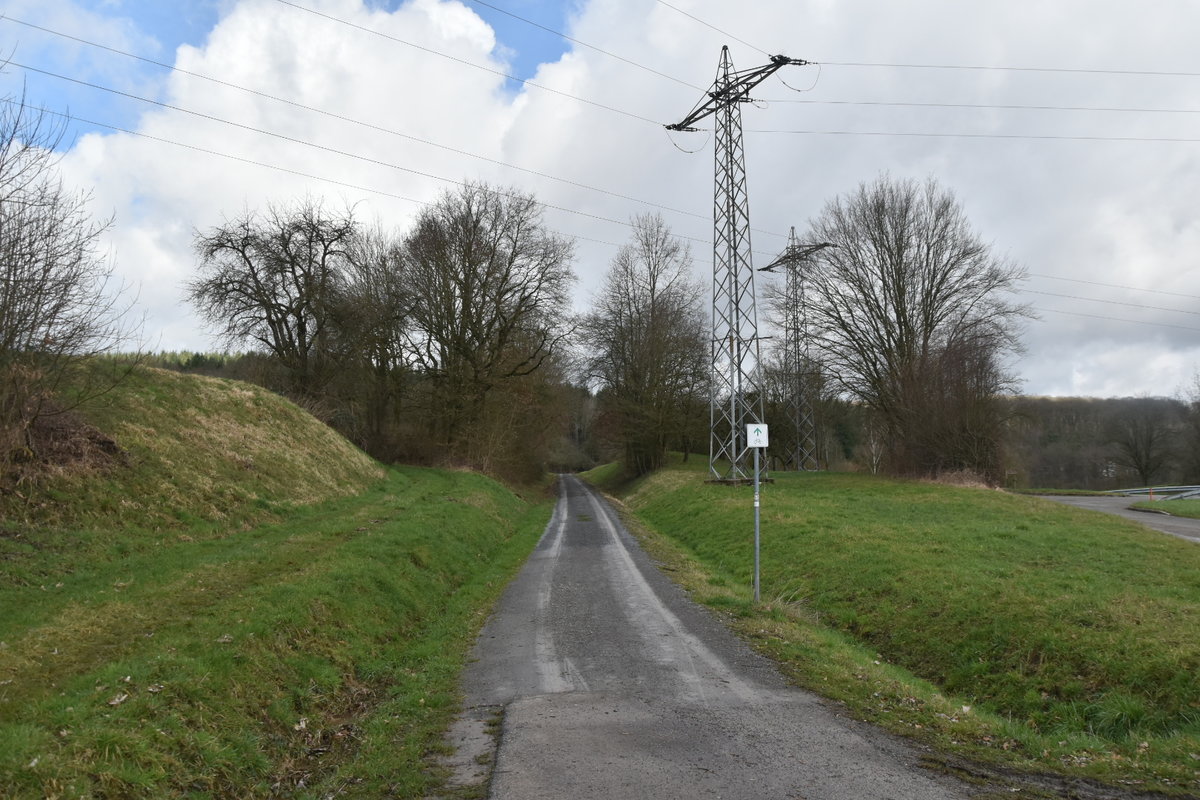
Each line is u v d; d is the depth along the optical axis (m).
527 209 42.69
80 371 14.34
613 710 7.28
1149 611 10.05
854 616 12.88
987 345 37.00
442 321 41.91
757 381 39.62
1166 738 7.03
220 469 19.03
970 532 18.12
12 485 12.55
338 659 9.01
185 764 5.50
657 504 37.19
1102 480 72.31
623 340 58.62
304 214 37.50
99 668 6.81
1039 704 8.59
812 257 43.56
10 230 11.90
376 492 26.66
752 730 6.58
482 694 8.08
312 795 5.60
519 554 21.05
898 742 6.34
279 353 38.22
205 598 9.80
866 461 65.25
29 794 4.38
